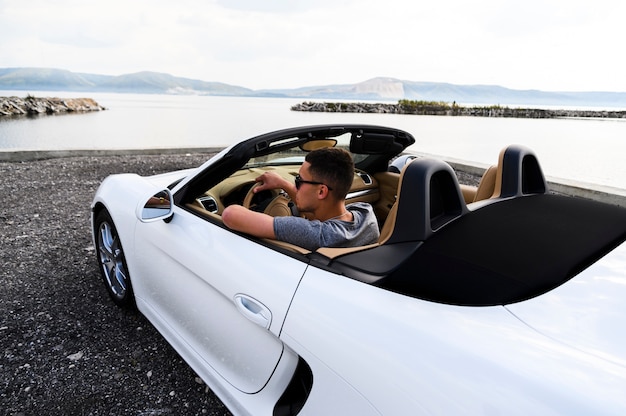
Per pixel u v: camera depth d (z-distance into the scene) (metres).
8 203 5.02
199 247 1.85
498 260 1.25
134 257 2.37
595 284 1.17
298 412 1.37
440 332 1.08
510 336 1.03
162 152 8.83
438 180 1.55
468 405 0.94
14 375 2.16
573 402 0.86
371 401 1.09
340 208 1.68
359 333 1.17
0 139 13.70
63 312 2.73
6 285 3.06
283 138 2.07
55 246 3.79
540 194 1.91
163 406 2.00
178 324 2.10
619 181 7.52
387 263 1.32
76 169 6.98
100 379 2.16
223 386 1.78
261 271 1.53
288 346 1.36
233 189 2.34
